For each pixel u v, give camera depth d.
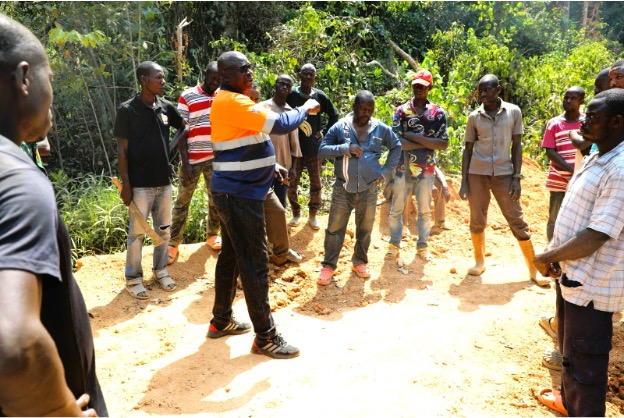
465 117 9.23
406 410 3.31
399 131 5.68
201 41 10.34
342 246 5.78
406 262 5.86
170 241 5.51
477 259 5.64
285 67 9.38
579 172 3.05
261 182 3.80
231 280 4.17
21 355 1.03
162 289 5.15
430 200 5.84
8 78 1.30
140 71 4.62
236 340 4.29
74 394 1.48
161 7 9.49
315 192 6.21
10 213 1.13
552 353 3.92
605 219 2.70
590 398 2.91
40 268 1.12
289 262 5.64
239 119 3.61
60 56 7.38
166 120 4.91
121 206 6.31
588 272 2.85
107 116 8.32
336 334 4.36
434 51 12.68
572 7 22.91
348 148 4.95
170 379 3.69
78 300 1.48
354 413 3.27
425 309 4.83
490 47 11.64
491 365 3.90
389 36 12.62
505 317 4.61
